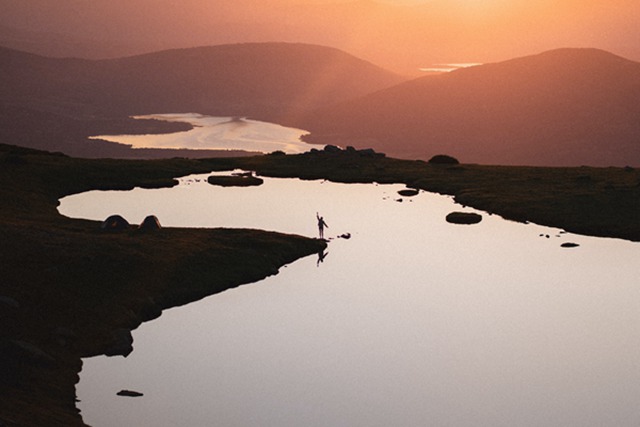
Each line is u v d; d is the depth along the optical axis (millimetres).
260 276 64875
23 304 51250
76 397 42000
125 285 57812
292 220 86812
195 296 59281
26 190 98438
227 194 103938
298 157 137500
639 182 100625
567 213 87875
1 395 38938
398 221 87250
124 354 48438
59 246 62406
